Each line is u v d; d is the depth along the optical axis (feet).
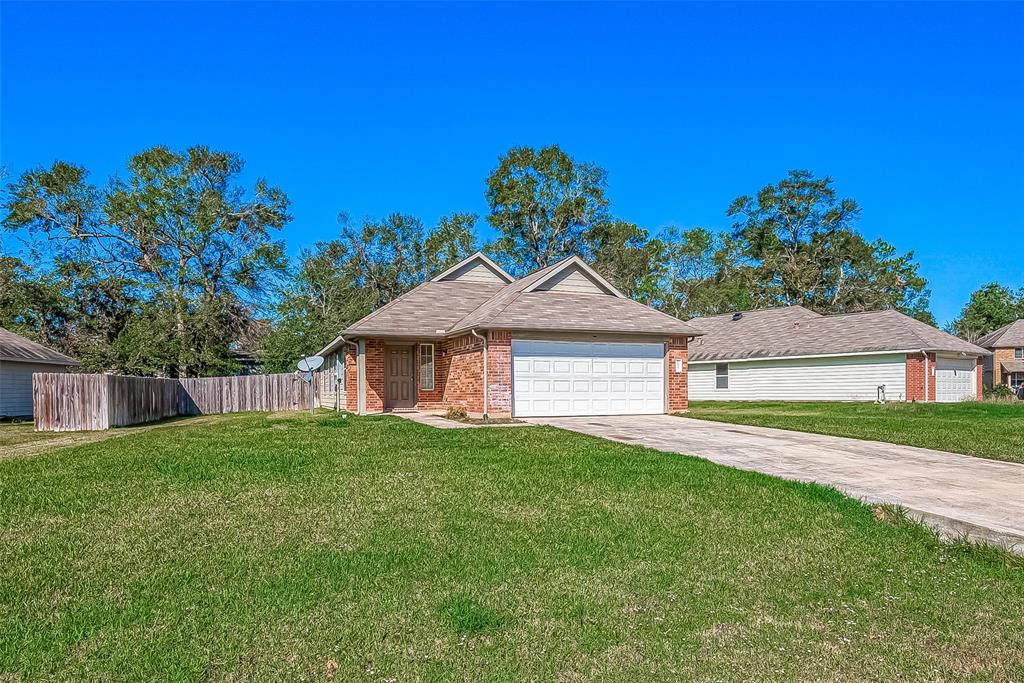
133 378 62.34
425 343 65.72
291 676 11.18
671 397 59.62
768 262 162.30
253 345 127.13
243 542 18.29
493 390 54.03
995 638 12.82
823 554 17.75
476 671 11.42
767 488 24.62
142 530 19.45
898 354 80.53
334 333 122.01
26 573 15.87
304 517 20.89
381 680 11.09
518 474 27.40
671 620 13.64
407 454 32.35
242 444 36.45
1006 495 23.47
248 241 127.95
